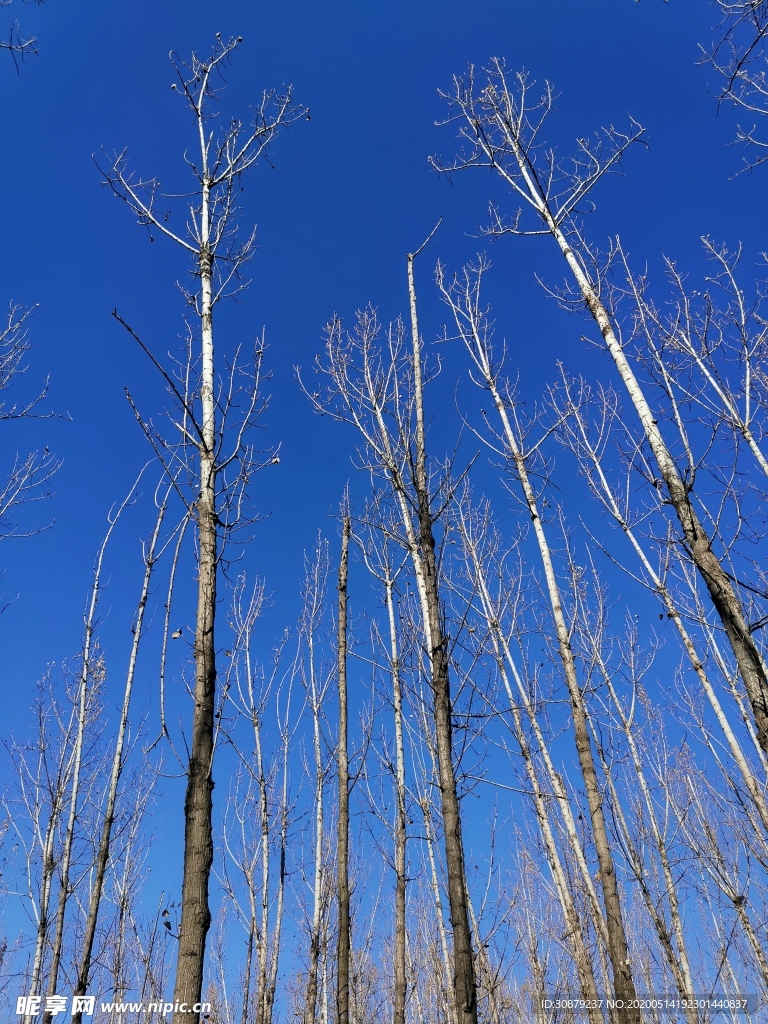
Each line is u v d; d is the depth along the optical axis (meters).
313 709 15.44
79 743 11.93
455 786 6.18
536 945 13.38
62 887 11.12
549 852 10.56
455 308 12.33
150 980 13.63
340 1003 9.16
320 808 14.46
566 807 10.52
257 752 14.61
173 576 5.85
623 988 8.07
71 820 11.49
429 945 18.38
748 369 8.57
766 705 5.55
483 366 11.74
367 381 8.18
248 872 14.23
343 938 9.55
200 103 8.08
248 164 7.96
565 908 10.14
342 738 10.45
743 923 11.48
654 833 12.16
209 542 5.96
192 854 4.85
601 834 8.93
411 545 8.55
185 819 5.00
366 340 8.48
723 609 5.94
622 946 8.31
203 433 6.35
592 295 7.87
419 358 7.81
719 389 8.59
